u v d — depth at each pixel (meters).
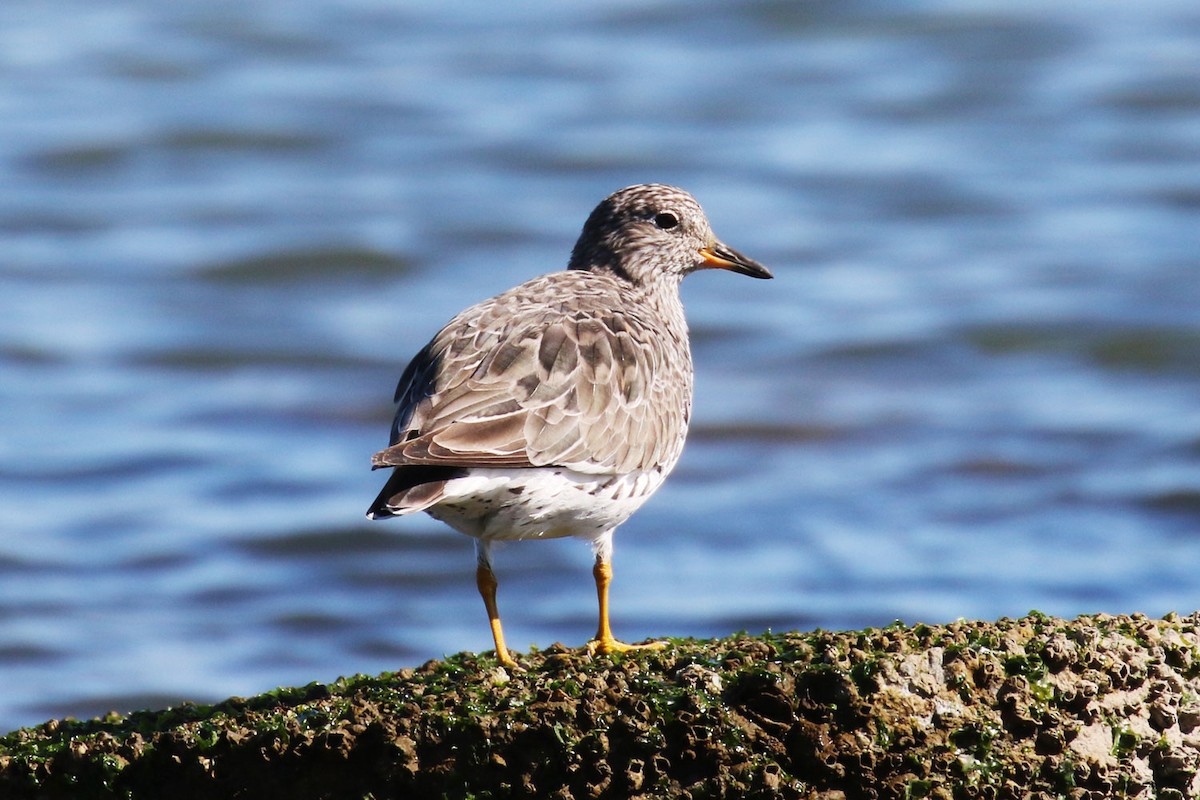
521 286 11.21
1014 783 8.53
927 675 8.72
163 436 23.28
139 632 18.31
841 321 26.67
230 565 19.98
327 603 19.09
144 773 8.88
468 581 19.61
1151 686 9.05
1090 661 8.95
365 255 28.84
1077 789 8.55
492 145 33.00
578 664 9.61
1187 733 8.98
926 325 26.33
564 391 10.08
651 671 9.17
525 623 18.25
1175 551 19.61
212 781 8.80
